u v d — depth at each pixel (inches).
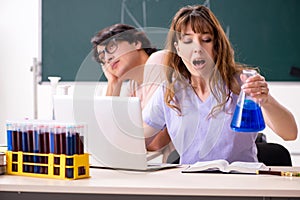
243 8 174.7
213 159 91.8
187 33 84.3
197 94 83.7
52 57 178.7
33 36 179.3
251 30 174.9
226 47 85.7
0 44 179.9
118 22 176.7
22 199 75.4
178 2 174.9
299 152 172.9
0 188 74.2
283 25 174.6
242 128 80.5
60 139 78.5
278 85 174.7
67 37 178.2
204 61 81.8
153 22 175.3
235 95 86.7
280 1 174.6
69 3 178.1
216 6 174.7
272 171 82.1
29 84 179.9
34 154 80.8
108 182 75.0
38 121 81.4
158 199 72.3
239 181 75.8
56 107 88.7
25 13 179.0
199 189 70.2
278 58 174.7
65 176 78.0
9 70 180.1
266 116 95.0
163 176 80.0
